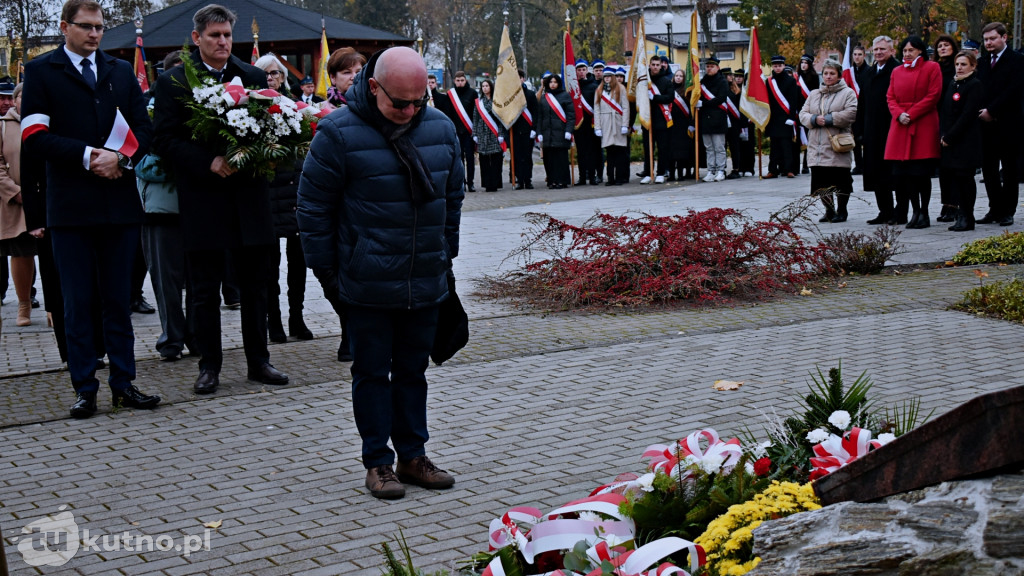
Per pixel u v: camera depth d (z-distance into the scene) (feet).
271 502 16.35
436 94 73.00
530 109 72.54
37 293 39.91
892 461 9.33
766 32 170.30
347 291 16.29
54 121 20.88
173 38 83.66
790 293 32.12
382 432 16.66
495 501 16.02
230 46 22.65
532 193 69.10
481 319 30.12
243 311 23.44
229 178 22.12
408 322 16.79
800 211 35.14
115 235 21.59
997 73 41.11
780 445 13.57
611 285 32.14
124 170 21.45
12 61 115.75
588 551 11.42
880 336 25.84
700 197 59.11
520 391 22.18
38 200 24.84
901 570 8.80
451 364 24.72
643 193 64.23
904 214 44.55
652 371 23.38
